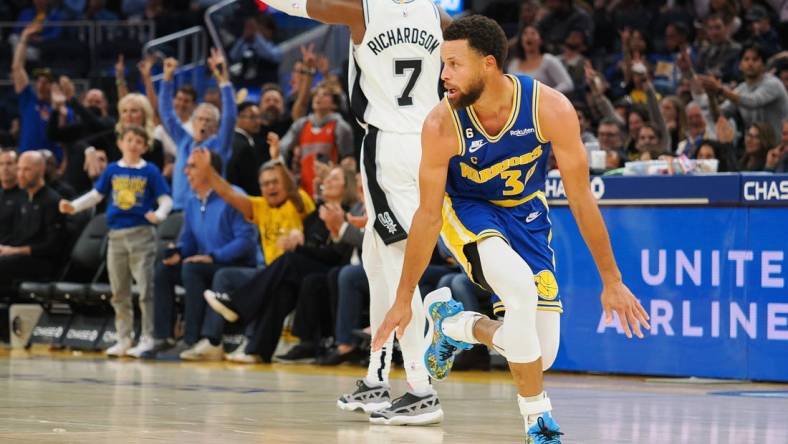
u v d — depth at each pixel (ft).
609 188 44.21
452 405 32.60
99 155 66.08
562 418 28.99
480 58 20.62
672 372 42.86
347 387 38.11
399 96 29.40
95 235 62.03
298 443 22.70
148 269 56.65
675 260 42.86
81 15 103.45
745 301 41.47
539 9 81.00
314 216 54.08
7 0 106.32
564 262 45.37
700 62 71.05
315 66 68.23
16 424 25.43
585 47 75.82
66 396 33.19
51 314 63.10
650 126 55.72
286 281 52.01
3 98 95.40
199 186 55.67
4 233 65.10
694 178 42.32
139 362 52.29
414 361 27.73
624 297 21.43
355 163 55.62
